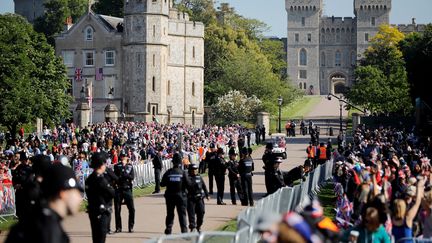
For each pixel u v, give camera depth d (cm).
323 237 2709
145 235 7181
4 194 8694
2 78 19162
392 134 18525
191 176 7156
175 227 7725
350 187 7431
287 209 7681
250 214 5659
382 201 4566
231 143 18050
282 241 2277
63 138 19262
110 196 5784
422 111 18525
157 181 11569
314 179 10825
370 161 9356
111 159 13000
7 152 13212
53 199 2595
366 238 4316
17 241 2344
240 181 9656
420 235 5672
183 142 16988
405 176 7744
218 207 9462
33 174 5556
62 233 2420
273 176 9631
